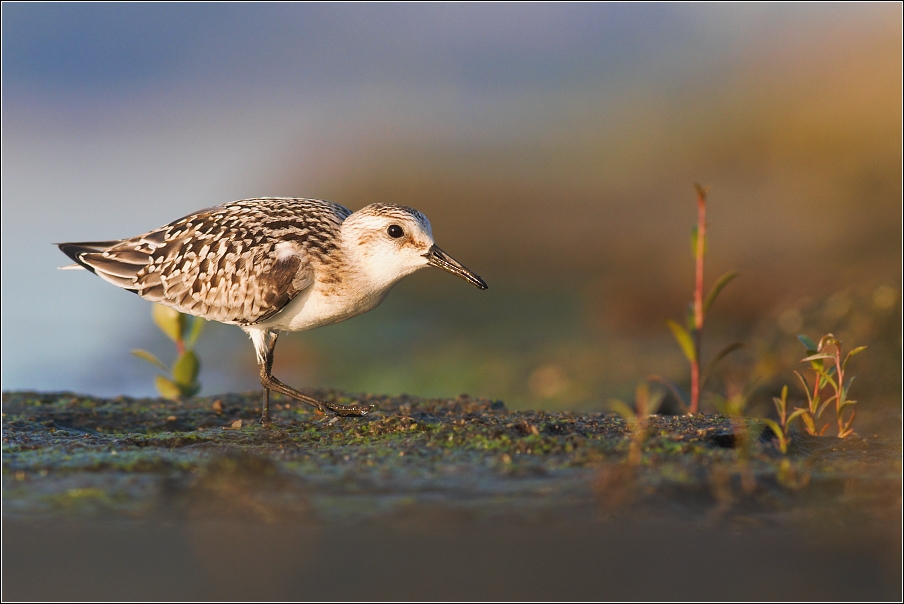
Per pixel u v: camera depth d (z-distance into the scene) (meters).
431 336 17.12
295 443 6.69
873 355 10.59
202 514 5.40
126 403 9.43
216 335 18.31
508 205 25.80
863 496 5.57
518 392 13.70
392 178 29.00
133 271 8.86
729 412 7.21
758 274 17.16
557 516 5.31
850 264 16.98
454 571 4.75
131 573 4.72
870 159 21.39
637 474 5.71
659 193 25.28
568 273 20.97
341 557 4.90
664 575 4.76
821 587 4.71
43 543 5.09
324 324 8.84
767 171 24.45
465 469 5.88
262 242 8.40
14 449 6.46
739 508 5.38
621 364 13.98
